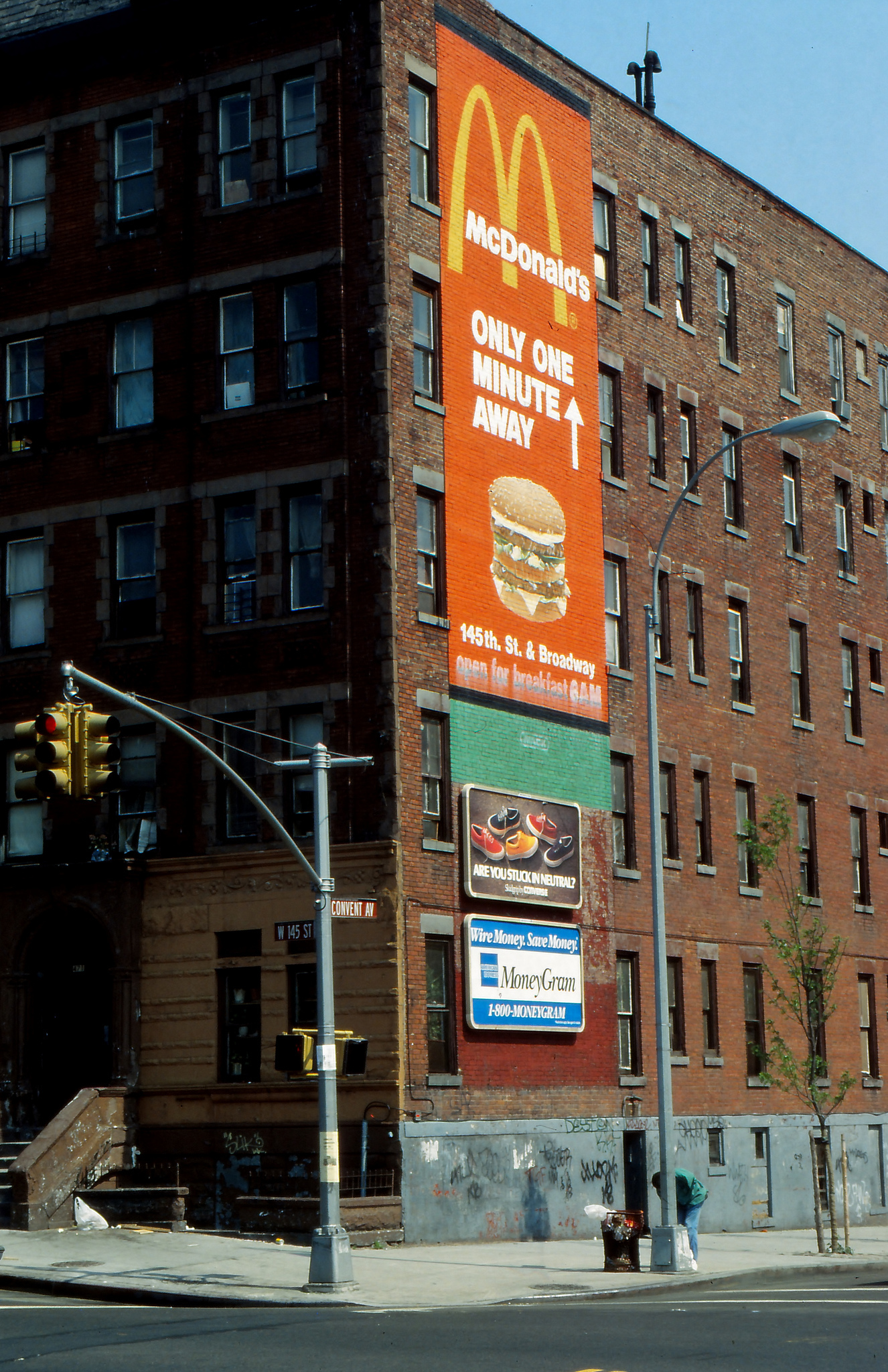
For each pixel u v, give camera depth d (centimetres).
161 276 3447
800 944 3928
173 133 3475
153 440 3406
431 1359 1576
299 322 3322
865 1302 2173
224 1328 1898
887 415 5106
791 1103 4225
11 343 3609
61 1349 1695
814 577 4628
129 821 3338
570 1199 3378
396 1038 3009
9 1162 3097
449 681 3259
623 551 3862
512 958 3306
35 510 3503
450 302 3400
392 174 3300
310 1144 3031
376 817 3094
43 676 3444
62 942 3359
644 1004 3731
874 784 4781
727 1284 2620
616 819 3766
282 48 3381
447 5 3500
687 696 4056
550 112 3794
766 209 4634
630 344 3988
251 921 3153
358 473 3203
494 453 3469
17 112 3641
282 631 3228
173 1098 3159
